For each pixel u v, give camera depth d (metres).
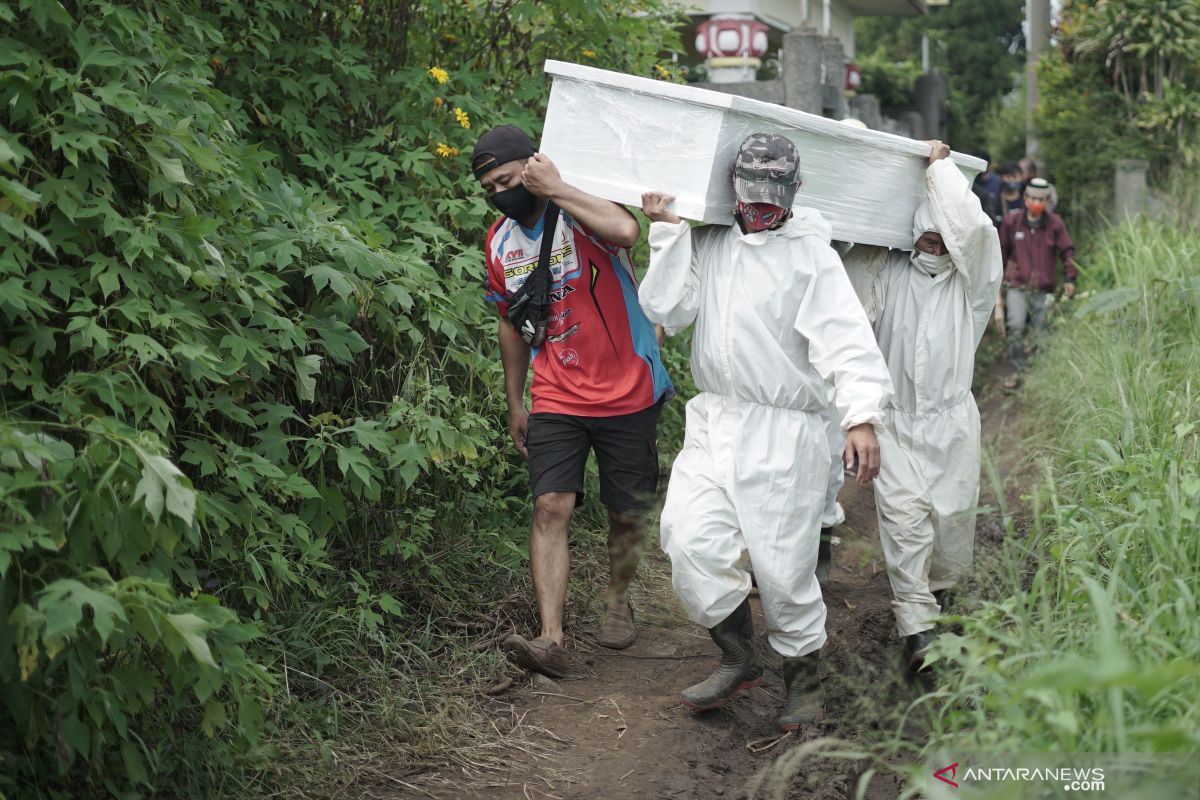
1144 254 8.80
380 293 4.32
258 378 3.74
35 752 2.86
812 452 3.76
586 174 4.00
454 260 4.94
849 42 22.06
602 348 4.29
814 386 3.75
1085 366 7.23
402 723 3.73
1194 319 6.75
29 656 2.50
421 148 5.14
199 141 3.62
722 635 3.89
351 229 4.37
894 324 4.33
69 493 2.76
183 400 3.72
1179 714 2.58
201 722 3.27
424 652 4.16
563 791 3.50
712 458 3.78
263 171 4.01
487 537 4.93
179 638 2.67
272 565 3.67
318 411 4.54
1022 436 7.74
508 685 4.12
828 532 5.30
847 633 4.77
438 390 4.41
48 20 3.27
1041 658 2.86
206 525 3.34
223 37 4.58
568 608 4.89
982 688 3.40
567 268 4.23
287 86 4.91
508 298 4.34
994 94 43.81
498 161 4.15
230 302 3.67
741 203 3.67
